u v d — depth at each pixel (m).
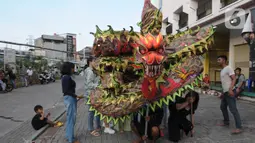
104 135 4.93
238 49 11.11
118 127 5.18
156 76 2.90
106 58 3.48
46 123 5.68
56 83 21.33
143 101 3.42
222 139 4.51
